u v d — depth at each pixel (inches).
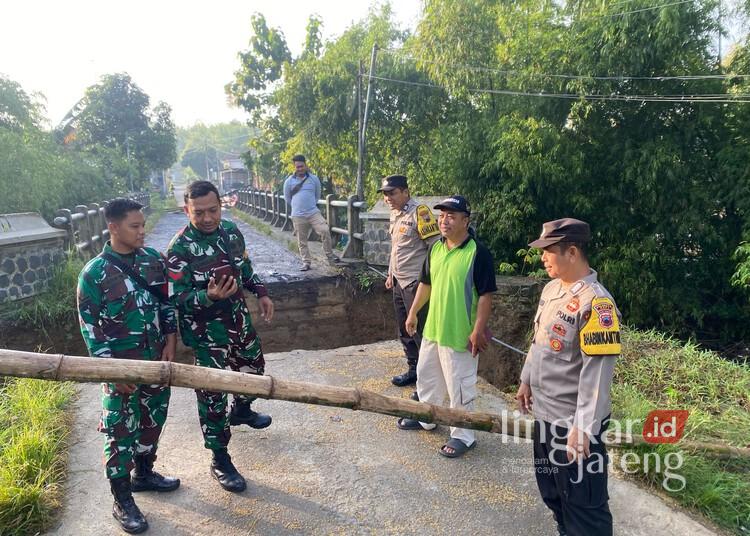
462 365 120.1
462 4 343.9
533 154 299.0
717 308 313.0
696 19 276.4
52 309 214.8
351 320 278.5
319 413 150.6
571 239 78.4
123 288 95.7
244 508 105.6
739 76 282.2
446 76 361.4
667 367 173.9
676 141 297.6
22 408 139.6
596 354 74.7
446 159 355.3
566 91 306.2
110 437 95.7
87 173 609.0
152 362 82.8
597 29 288.0
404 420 140.9
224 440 110.4
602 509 81.8
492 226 323.9
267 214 602.5
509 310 256.2
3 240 202.2
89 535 97.1
